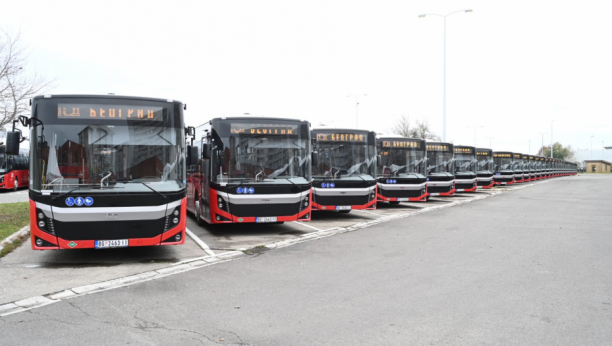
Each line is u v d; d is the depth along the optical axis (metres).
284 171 12.29
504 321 5.46
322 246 10.66
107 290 6.89
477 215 17.34
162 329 5.25
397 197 19.22
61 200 8.09
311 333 5.10
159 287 7.06
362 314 5.74
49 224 8.08
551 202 23.41
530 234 12.42
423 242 11.16
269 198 11.99
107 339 4.95
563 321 5.45
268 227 14.07
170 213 8.62
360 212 18.64
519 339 4.90
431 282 7.28
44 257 9.31
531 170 52.06
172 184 8.73
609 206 21.03
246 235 12.48
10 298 6.47
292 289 6.92
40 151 8.16
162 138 8.77
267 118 12.36
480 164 33.72
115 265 8.61
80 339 4.95
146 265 8.62
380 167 19.36
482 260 8.97
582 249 10.13
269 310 5.92
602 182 51.00
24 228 11.77
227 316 5.69
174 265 8.62
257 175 12.08
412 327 5.27
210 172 12.28
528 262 8.77
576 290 6.78
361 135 15.90
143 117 8.70
